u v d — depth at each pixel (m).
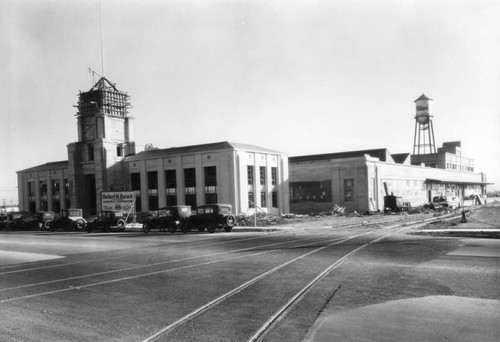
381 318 7.27
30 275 13.59
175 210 31.75
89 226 36.34
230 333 6.82
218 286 10.45
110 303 9.19
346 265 12.67
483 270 11.20
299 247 18.03
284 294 9.30
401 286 9.66
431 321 7.03
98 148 55.81
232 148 46.75
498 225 25.30
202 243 22.05
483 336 6.28
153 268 13.88
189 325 7.33
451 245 16.75
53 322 7.89
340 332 6.61
